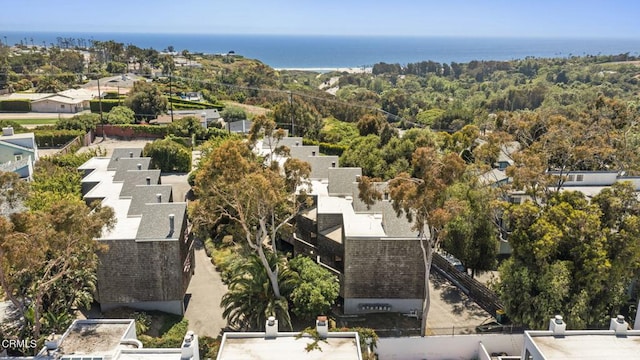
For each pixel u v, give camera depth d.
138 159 49.25
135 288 33.91
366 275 34.56
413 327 33.47
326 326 24.25
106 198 40.84
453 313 35.38
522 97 159.88
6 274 25.69
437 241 30.30
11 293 26.89
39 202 37.09
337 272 35.91
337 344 23.72
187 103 112.69
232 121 99.88
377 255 34.19
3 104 105.56
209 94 129.75
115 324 27.25
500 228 38.78
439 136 60.75
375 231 34.97
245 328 33.19
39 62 166.50
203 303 36.22
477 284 37.16
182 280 34.59
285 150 36.19
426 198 27.53
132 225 35.50
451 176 27.92
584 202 32.03
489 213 36.88
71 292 31.81
